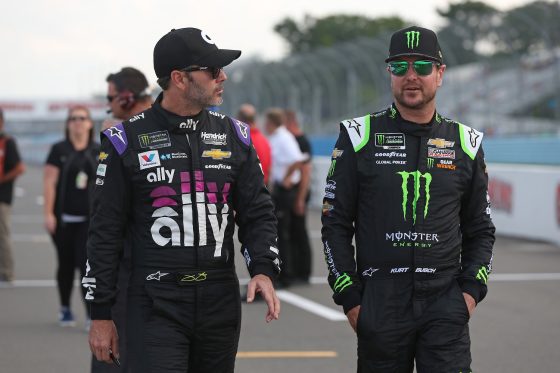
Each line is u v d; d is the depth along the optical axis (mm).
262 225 15602
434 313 16047
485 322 32469
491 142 81125
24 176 164000
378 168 16234
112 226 15055
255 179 15664
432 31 16312
